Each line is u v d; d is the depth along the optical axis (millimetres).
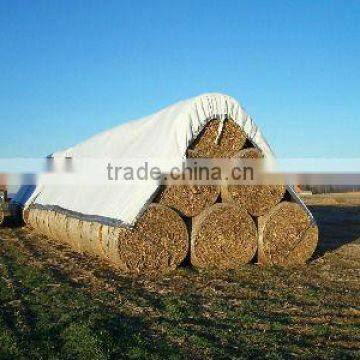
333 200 43156
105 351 6262
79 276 11180
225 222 12039
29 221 20859
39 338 6887
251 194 12344
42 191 20500
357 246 15797
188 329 7266
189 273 11352
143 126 14969
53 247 16078
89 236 13102
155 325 7473
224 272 11555
